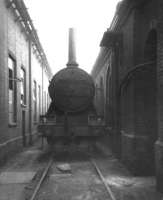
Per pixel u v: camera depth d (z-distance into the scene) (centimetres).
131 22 851
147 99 821
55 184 700
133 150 809
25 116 1511
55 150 1274
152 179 745
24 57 1490
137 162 798
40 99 2261
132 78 839
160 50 625
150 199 568
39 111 2200
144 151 805
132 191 627
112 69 1259
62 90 1264
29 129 1650
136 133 815
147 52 799
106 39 1118
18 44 1311
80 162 1029
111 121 1353
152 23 712
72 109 1262
